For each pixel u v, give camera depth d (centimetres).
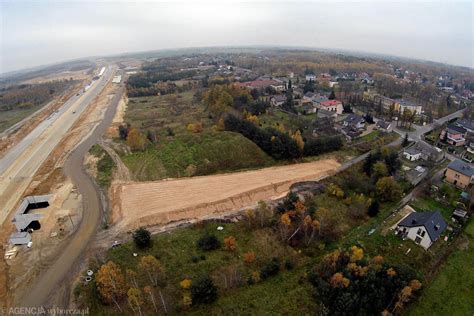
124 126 10625
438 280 4578
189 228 5512
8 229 5619
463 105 14950
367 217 5997
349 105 13312
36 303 4022
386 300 3984
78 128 11056
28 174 7762
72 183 7106
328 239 5262
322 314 3762
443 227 5441
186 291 4047
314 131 10238
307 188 6806
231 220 5734
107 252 4872
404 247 5188
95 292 3997
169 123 10794
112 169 7650
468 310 4100
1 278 4450
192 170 7506
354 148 9088
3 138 10644
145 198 6425
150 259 4122
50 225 5622
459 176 7138
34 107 15625
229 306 3900
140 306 3784
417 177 7319
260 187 6825
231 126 9288
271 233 5353
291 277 4459
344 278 4006
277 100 13312
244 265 4628
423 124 11925
